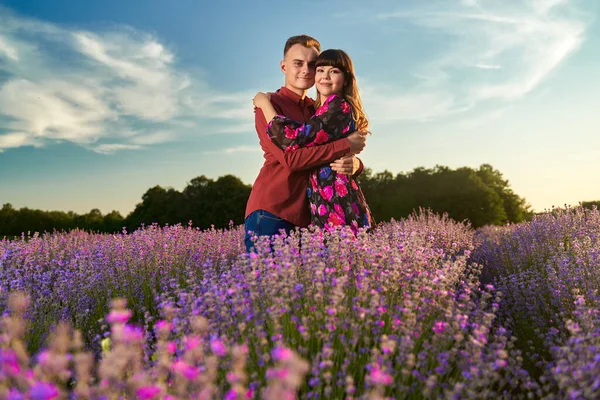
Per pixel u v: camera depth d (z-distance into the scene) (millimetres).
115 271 4910
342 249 3213
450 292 3158
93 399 1553
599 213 6590
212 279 3066
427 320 2857
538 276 4527
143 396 1577
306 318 2350
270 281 2613
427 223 9219
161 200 27750
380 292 2793
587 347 2061
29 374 1450
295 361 1275
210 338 2184
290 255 2945
